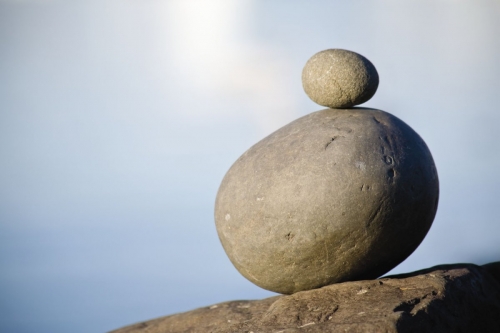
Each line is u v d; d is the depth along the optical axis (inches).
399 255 271.7
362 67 276.7
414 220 265.0
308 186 257.0
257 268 272.1
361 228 256.8
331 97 278.2
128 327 334.3
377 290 261.4
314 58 282.7
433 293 256.5
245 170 274.4
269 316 263.9
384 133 267.6
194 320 316.2
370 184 255.8
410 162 263.7
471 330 259.8
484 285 283.3
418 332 237.3
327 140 265.0
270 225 261.9
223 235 279.6
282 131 281.9
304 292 268.8
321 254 260.5
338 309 253.8
